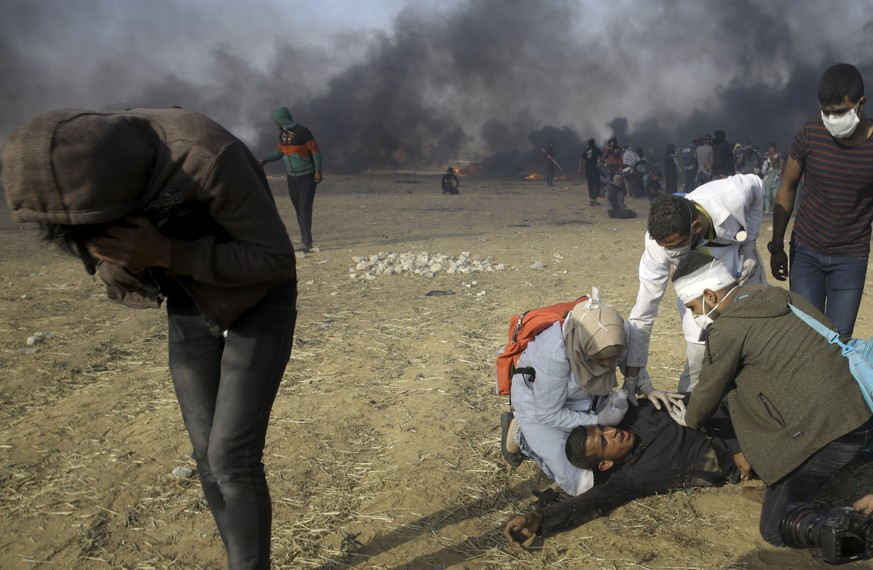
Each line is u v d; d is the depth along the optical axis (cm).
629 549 346
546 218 1738
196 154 236
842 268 432
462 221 1653
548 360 376
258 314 272
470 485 404
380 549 348
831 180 415
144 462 430
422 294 827
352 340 650
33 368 584
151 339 666
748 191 383
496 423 477
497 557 342
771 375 309
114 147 220
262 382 272
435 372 567
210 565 338
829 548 286
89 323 723
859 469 407
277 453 438
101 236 229
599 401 394
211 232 260
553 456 377
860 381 296
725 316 318
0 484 407
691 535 357
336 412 496
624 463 380
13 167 214
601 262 1038
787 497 314
